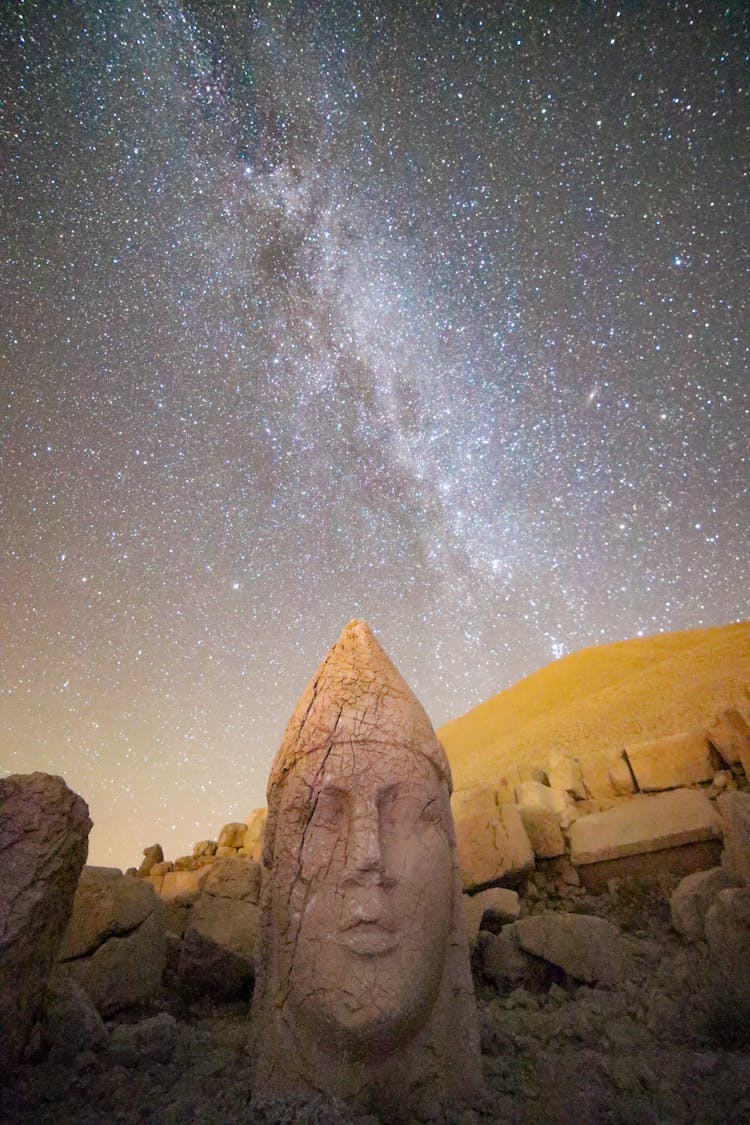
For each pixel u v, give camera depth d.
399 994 2.58
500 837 5.72
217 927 4.49
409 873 2.85
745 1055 2.97
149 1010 4.05
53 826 3.06
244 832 8.40
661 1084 2.71
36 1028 2.85
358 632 3.74
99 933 3.94
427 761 3.21
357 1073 2.57
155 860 8.36
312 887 2.86
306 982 2.68
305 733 3.28
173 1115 2.39
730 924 3.42
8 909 2.72
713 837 5.31
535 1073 2.90
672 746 6.56
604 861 5.56
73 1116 2.40
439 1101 2.60
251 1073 2.81
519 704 23.05
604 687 19.62
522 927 4.34
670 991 3.63
